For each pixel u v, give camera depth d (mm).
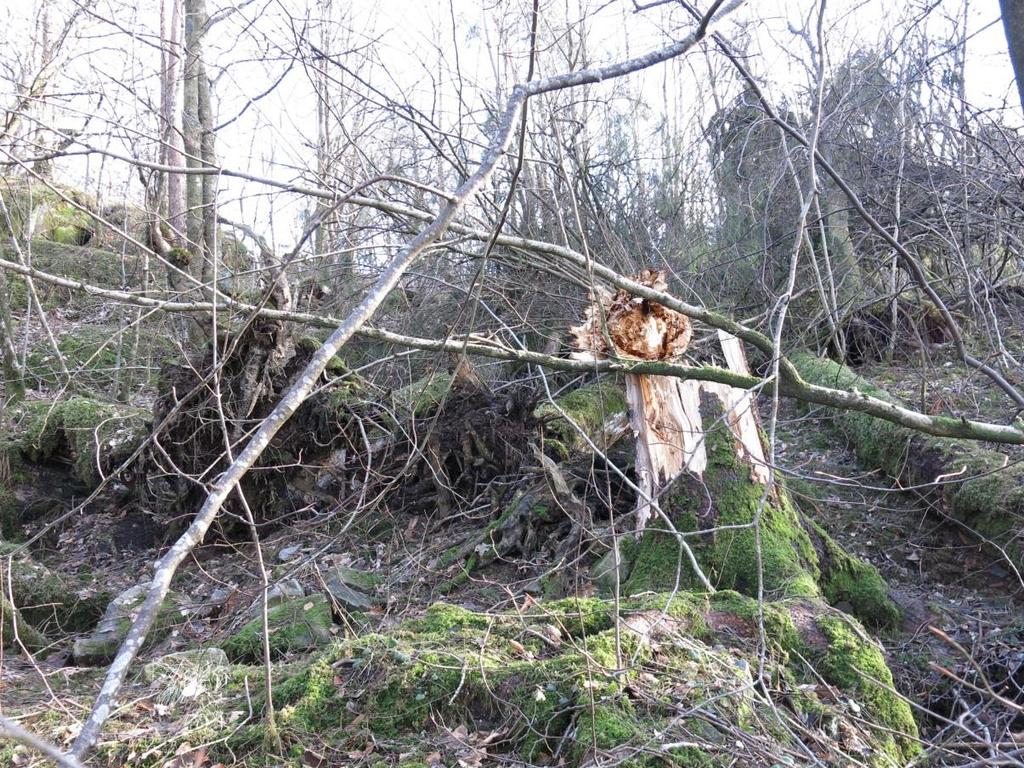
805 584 4422
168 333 9281
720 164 9961
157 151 7895
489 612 4617
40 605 5895
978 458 5781
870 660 3814
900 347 8727
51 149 4266
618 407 6500
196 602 5758
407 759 3191
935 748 3271
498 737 3314
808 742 3297
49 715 3705
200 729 3430
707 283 9562
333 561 6199
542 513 5832
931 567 5629
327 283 7930
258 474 7113
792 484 6508
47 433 8203
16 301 11562
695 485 4863
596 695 3297
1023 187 6367
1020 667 4344
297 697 3605
